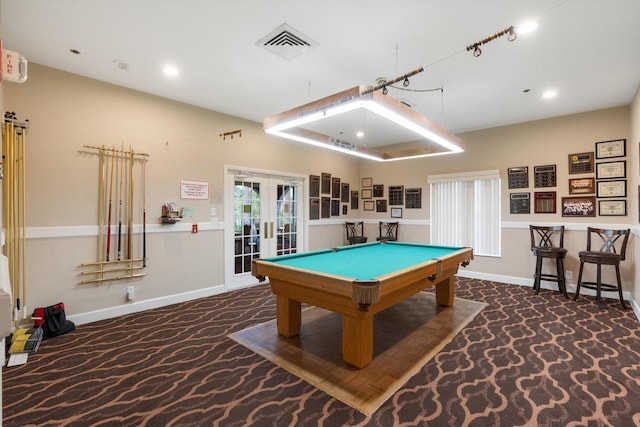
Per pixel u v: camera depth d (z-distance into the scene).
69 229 3.43
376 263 3.14
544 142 5.00
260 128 5.31
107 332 3.25
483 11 2.46
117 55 3.11
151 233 4.04
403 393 2.19
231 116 4.88
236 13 2.49
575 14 2.47
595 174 4.58
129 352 2.80
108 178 3.70
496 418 1.93
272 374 2.43
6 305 0.73
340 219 6.93
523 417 1.94
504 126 5.37
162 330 3.30
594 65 3.29
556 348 2.84
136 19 2.56
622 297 4.04
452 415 1.96
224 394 2.18
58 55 3.11
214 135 4.68
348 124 5.44
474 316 3.67
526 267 5.16
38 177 3.25
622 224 4.38
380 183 7.08
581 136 4.70
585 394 2.16
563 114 4.80
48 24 2.62
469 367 2.52
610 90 3.91
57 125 3.36
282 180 5.76
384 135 6.18
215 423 1.90
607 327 3.31
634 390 2.20
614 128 4.45
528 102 4.33
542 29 2.66
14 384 2.30
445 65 3.31
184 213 4.33
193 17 2.54
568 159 4.80
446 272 3.71
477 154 5.66
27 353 2.74
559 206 4.87
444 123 5.29
